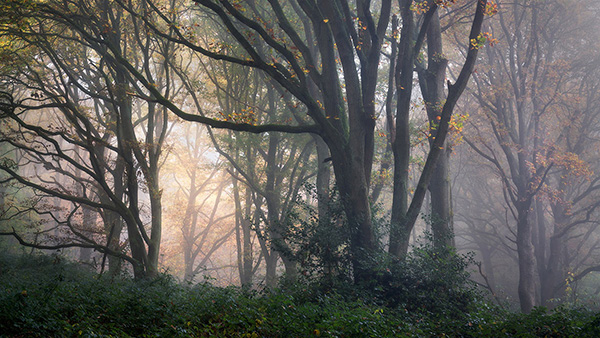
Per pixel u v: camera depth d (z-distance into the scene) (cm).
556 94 2503
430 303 1254
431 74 1748
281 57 2211
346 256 1407
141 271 1892
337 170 1483
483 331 939
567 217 2766
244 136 2342
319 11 1534
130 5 1856
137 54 2419
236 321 817
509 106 2644
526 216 2409
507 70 2617
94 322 766
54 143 1820
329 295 1242
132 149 2022
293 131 1484
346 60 1510
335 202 1502
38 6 1638
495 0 2464
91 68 2302
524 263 2370
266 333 799
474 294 1300
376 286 1319
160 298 1037
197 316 883
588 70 2711
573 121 2517
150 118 2105
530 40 2523
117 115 1972
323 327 796
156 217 2017
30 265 1961
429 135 1728
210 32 2562
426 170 1478
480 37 1377
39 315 730
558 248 2659
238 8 1441
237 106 2394
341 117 1550
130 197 1973
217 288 1159
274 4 1538
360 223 1440
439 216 1659
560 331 946
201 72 2719
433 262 1342
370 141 1505
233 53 2191
